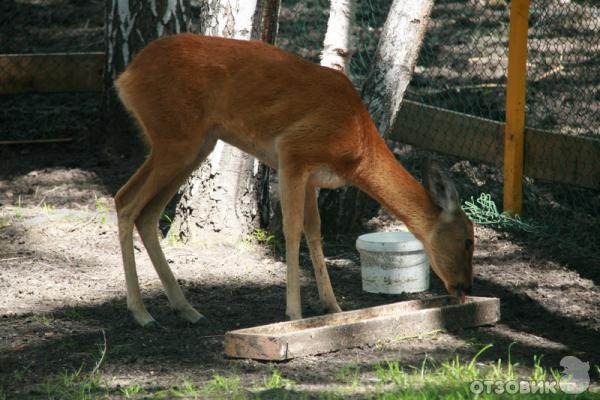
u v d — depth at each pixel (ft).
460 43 60.23
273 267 34.42
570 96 49.85
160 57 27.30
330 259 35.70
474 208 39.70
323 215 37.42
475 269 34.40
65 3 70.54
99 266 34.27
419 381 22.72
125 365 24.58
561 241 36.96
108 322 28.32
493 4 66.95
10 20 66.13
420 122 43.21
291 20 64.28
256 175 36.60
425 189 27.58
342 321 26.91
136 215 27.81
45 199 42.11
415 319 27.07
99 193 42.98
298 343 24.85
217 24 35.06
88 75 50.26
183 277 33.04
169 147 27.25
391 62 36.78
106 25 47.32
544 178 38.42
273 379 22.94
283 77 26.99
